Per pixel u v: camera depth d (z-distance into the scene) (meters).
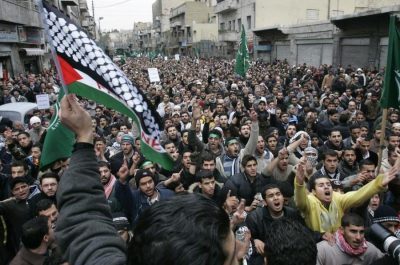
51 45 2.24
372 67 22.36
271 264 2.15
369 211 4.48
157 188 4.79
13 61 24.58
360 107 11.51
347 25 24.50
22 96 16.06
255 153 6.48
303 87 15.66
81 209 1.20
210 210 0.89
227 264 0.87
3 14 20.48
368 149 6.69
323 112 9.93
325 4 39.38
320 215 3.91
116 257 1.07
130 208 4.46
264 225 3.85
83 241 1.13
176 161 6.11
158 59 56.16
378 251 3.17
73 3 44.28
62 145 2.57
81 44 2.78
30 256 3.23
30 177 5.39
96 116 11.42
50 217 3.93
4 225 4.30
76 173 1.26
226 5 46.28
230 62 36.00
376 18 21.30
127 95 2.98
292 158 5.96
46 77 24.38
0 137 8.00
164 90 17.91
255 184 5.24
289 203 4.41
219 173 5.85
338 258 3.18
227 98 13.30
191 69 33.41
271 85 19.00
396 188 4.98
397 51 5.26
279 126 9.70
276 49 36.81
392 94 5.31
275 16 38.84
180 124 9.79
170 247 0.80
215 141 7.07
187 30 69.81
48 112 10.95
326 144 7.39
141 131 3.11
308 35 30.39
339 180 5.41
